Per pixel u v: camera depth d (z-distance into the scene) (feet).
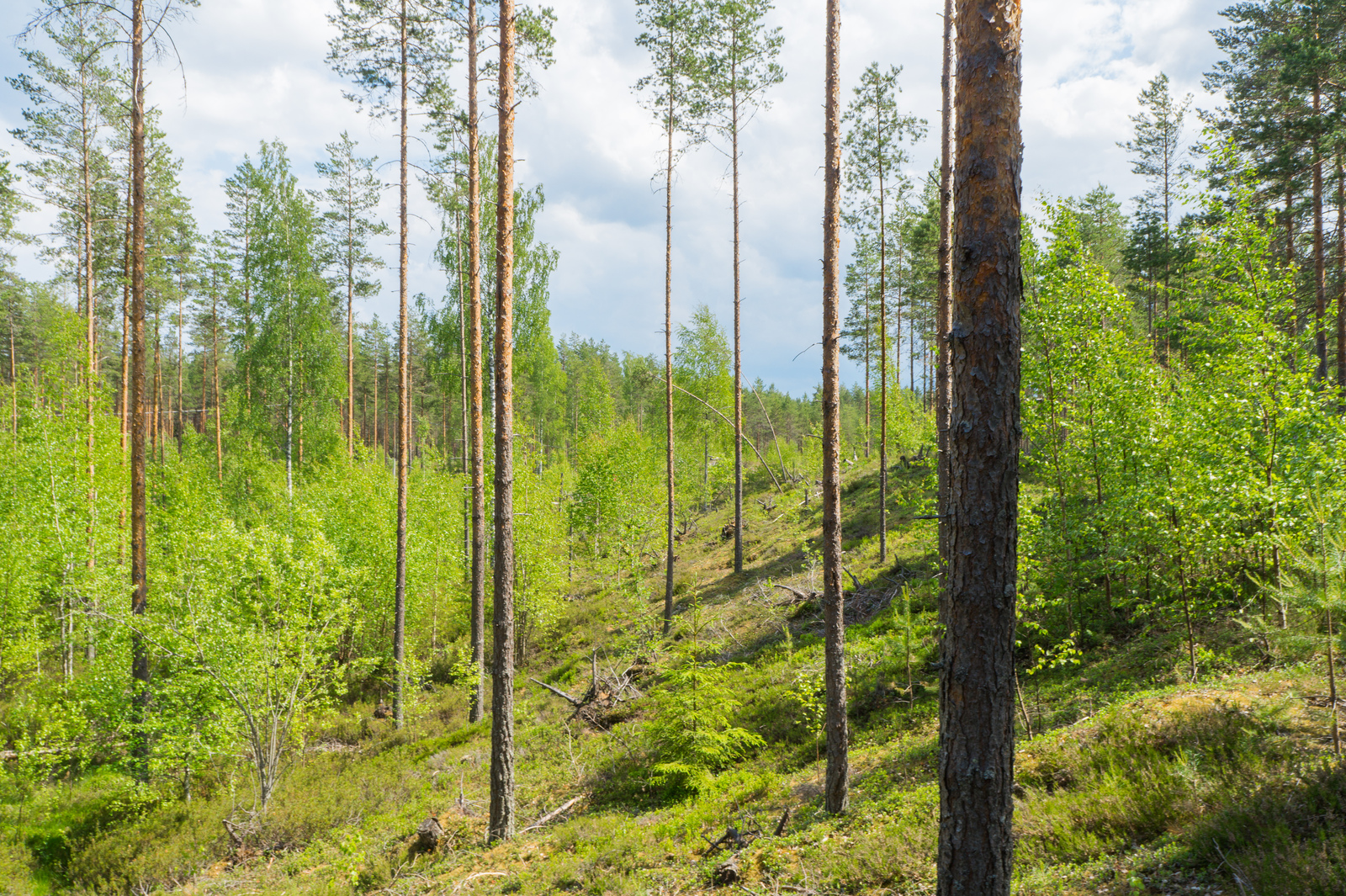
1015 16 13.65
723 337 130.72
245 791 46.11
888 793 27.99
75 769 52.75
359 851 33.96
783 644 57.98
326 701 51.72
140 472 50.44
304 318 107.24
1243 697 24.71
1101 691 33.83
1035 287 42.96
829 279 29.53
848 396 324.39
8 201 77.36
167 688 45.85
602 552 106.83
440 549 84.02
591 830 31.76
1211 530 32.04
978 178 13.57
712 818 31.17
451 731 60.08
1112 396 39.96
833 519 28.73
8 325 132.57
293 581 50.42
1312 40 68.39
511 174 33.65
